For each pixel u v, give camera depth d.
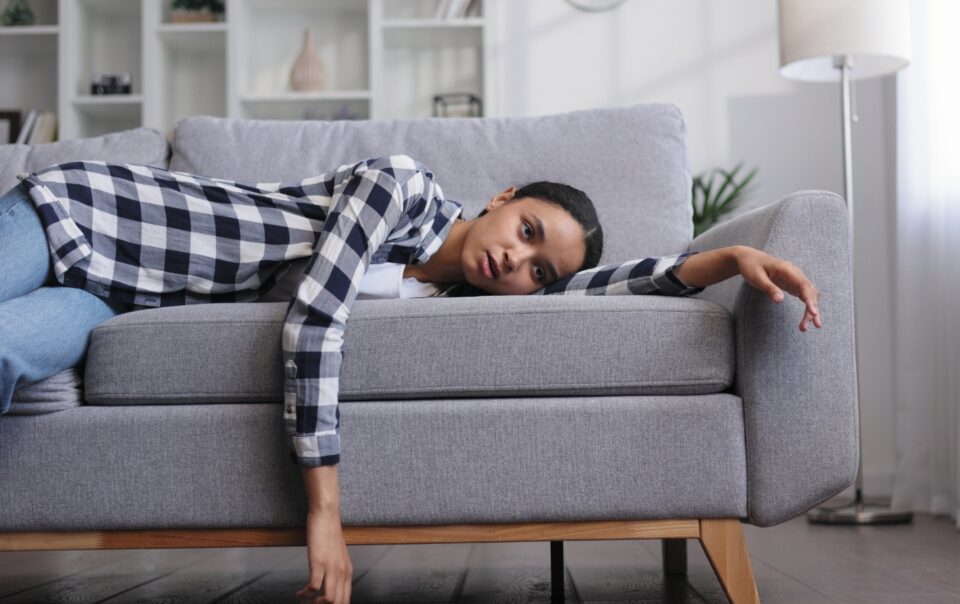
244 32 3.79
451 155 2.00
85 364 1.43
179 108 3.96
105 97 3.71
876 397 3.40
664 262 1.49
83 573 1.99
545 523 1.37
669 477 1.34
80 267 1.47
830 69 3.04
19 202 1.46
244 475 1.36
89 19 3.95
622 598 1.63
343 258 1.37
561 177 1.97
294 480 1.35
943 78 2.79
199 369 1.37
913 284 2.92
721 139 3.58
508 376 1.36
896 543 2.29
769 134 3.56
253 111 3.87
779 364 1.34
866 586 1.71
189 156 2.03
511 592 1.71
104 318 1.50
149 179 1.56
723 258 1.37
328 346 1.30
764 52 3.60
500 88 3.67
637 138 2.01
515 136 2.02
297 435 1.29
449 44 3.88
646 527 1.36
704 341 1.36
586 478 1.34
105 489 1.36
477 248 1.61
